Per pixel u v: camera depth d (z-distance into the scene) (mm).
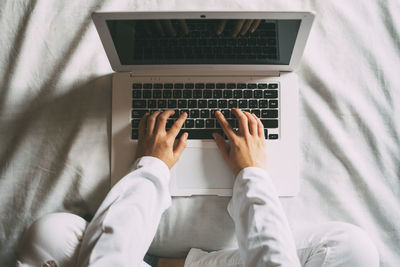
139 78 738
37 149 770
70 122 775
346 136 775
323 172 766
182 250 763
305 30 595
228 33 605
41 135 772
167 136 710
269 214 603
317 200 762
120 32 604
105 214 604
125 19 569
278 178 726
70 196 759
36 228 694
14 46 795
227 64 708
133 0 807
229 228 758
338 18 802
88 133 769
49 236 685
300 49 650
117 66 717
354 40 798
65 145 770
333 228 714
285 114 730
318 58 794
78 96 780
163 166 682
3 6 802
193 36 622
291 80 733
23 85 784
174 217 757
